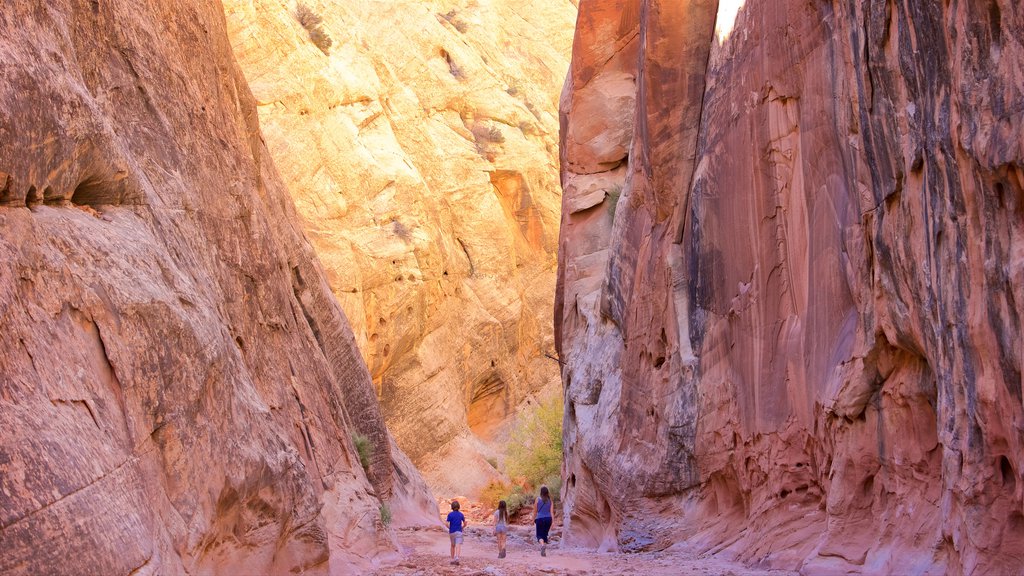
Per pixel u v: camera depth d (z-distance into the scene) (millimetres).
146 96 10539
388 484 22828
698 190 17828
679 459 17828
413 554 15539
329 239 36781
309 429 13453
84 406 5895
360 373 22281
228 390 8727
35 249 6070
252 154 17719
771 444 14703
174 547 6812
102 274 6891
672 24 19141
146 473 6613
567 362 26031
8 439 4848
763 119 15477
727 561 14914
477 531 26953
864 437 11828
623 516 18906
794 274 14578
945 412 9297
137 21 10828
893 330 10797
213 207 11883
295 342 14523
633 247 21109
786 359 14555
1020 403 7953
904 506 10852
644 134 19844
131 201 8570
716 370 16938
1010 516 8375
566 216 27562
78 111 7363
